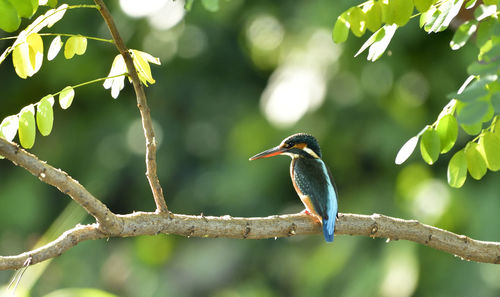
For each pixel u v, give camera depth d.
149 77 4.89
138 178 14.70
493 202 11.51
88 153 14.86
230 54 14.63
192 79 14.75
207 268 14.18
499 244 5.63
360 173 13.48
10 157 4.21
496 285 11.34
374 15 4.48
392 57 12.37
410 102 12.67
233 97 14.81
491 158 4.49
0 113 14.81
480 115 3.24
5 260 4.28
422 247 11.75
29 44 4.48
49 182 4.31
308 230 5.60
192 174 14.90
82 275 14.02
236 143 13.59
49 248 4.41
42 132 4.38
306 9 12.53
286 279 14.23
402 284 11.38
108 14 4.61
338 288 12.40
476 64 3.40
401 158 4.36
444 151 4.48
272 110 12.99
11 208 14.29
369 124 12.82
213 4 5.33
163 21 13.80
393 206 12.50
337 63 12.73
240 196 13.83
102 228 4.57
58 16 4.48
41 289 13.44
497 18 3.83
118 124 14.73
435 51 12.34
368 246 12.27
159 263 14.42
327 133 12.93
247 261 14.38
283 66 13.68
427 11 4.50
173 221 4.83
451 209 11.62
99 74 14.09
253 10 14.14
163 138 14.74
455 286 11.58
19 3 4.06
